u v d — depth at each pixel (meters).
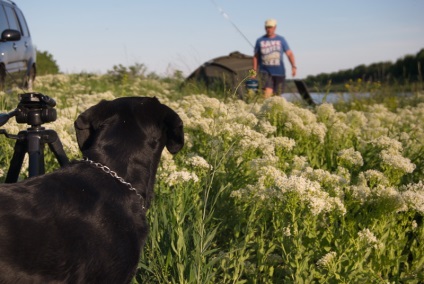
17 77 10.23
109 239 2.60
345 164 4.82
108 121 2.96
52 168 4.63
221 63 13.19
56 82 12.63
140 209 2.78
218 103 6.11
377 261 3.65
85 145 2.96
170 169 4.31
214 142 4.84
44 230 2.49
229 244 4.04
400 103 12.02
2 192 2.52
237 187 4.50
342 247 3.53
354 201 3.81
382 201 3.66
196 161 4.33
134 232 2.69
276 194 3.61
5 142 4.99
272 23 11.38
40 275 2.47
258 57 11.62
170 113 3.02
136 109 2.98
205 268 3.32
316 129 5.80
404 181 5.21
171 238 3.52
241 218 4.02
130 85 13.27
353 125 6.77
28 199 2.53
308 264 3.67
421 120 7.70
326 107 6.89
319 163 5.72
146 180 2.90
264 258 3.63
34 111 3.29
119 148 2.86
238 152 4.94
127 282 2.67
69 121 5.39
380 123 7.30
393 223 3.89
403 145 6.15
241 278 3.79
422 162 5.47
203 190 4.44
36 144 3.29
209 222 4.18
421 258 3.76
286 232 3.51
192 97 7.33
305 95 12.29
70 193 2.61
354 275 3.40
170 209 3.81
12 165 3.37
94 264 2.56
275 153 5.27
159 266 3.53
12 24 10.81
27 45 11.38
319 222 3.83
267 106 6.27
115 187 2.74
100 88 12.42
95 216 2.60
